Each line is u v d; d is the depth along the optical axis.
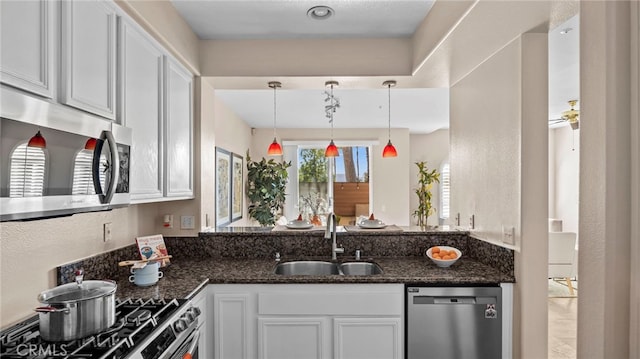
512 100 2.04
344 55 2.66
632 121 1.11
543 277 1.97
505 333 2.06
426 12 2.29
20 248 1.44
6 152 0.93
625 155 1.12
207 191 2.80
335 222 2.62
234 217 5.42
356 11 2.28
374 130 7.04
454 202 2.92
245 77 2.65
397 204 7.07
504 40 2.03
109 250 2.06
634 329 1.09
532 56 1.94
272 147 4.04
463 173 2.73
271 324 2.10
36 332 1.31
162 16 2.00
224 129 4.84
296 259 2.65
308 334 2.09
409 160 7.38
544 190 1.96
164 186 2.11
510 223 2.08
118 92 1.62
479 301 2.06
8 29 1.01
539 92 1.95
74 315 1.23
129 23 1.71
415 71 2.57
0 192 0.91
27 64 1.09
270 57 2.65
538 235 1.96
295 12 2.28
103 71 1.50
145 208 2.49
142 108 1.84
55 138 1.10
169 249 2.68
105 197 1.33
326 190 7.19
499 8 1.65
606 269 1.13
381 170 7.07
